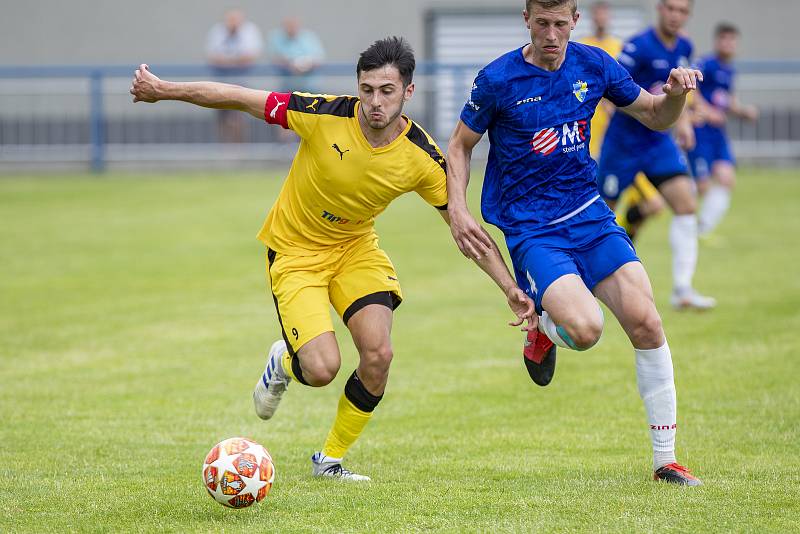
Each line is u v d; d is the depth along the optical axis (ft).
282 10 295.07
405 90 60.80
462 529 52.90
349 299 64.13
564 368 93.45
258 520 54.80
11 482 61.98
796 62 240.53
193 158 252.83
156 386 88.02
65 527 54.03
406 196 220.84
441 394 85.51
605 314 117.29
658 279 135.13
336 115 62.13
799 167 252.62
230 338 105.70
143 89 62.34
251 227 175.63
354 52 297.74
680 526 52.70
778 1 295.48
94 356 98.37
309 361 61.82
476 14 299.17
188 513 56.18
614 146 109.40
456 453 69.15
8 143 247.29
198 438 73.15
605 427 75.10
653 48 108.88
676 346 99.40
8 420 77.36
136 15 293.84
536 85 61.57
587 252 62.75
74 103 248.73
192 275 139.03
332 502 57.88
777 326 106.42
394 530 52.95
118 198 206.08
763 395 82.02
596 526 52.85
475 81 62.39
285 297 63.87
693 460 65.77
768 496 57.57
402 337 106.42
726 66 154.61
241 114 251.80
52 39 293.23
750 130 254.68
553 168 62.54
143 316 115.55
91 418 78.23
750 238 165.48
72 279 135.74
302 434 74.84
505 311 118.73
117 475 63.67
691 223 113.60
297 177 64.18
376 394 62.95
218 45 257.34
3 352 99.71
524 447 70.33
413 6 297.94
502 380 89.76
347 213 63.67
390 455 69.10
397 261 149.69
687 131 114.62
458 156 63.77
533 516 54.70
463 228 62.23
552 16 59.36
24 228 174.19
